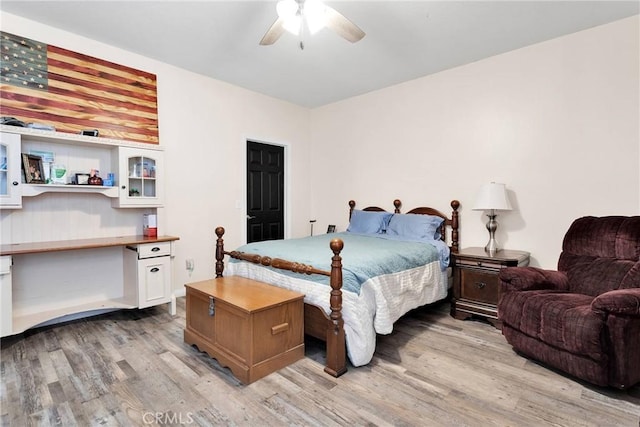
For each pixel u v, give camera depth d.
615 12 2.66
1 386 1.97
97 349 2.46
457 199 3.77
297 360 2.28
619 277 2.33
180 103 3.78
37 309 2.88
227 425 1.64
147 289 3.08
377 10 2.62
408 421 1.67
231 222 4.31
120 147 3.05
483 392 1.93
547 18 2.75
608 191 2.85
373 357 2.36
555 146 3.11
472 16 2.71
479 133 3.59
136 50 3.34
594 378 1.91
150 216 3.31
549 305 2.13
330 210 5.14
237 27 2.90
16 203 2.52
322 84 4.27
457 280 3.21
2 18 2.68
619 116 2.79
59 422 1.65
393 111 4.33
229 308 2.14
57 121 2.94
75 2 2.54
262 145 4.79
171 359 2.31
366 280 2.28
